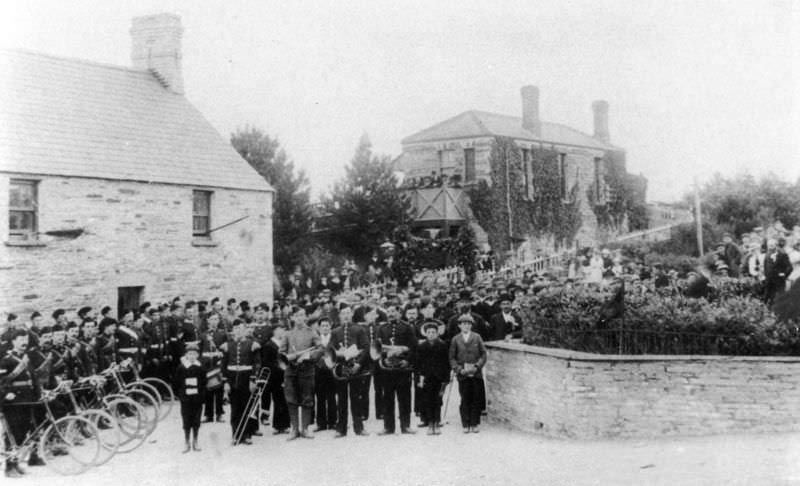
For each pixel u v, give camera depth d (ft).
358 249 110.11
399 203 109.29
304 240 110.52
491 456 35.55
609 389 37.47
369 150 111.55
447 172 120.26
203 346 47.88
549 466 32.99
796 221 102.12
